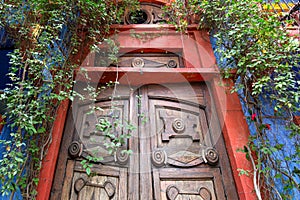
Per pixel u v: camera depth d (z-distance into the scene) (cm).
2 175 155
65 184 202
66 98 227
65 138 231
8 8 220
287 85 198
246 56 230
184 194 205
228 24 272
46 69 211
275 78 205
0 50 236
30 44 218
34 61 196
